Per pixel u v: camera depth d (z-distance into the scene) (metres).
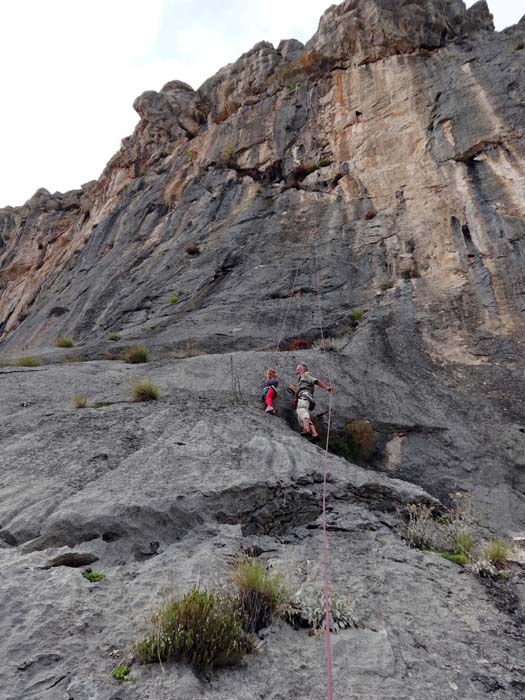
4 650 3.09
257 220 20.83
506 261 14.12
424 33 25.02
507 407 10.07
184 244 20.98
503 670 3.54
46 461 5.94
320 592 4.14
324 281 16.19
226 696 2.98
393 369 11.29
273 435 7.48
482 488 7.98
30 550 4.34
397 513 6.43
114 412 7.68
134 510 4.81
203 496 5.22
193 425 7.34
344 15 27.44
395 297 14.73
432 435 9.12
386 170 20.22
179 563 4.31
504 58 20.77
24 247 41.84
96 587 3.90
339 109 24.70
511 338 12.08
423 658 3.58
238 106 29.97
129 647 3.25
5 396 8.38
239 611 3.59
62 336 18.53
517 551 6.05
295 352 11.54
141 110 33.75
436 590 4.61
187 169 27.14
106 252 25.47
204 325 14.49
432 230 16.55
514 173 16.44
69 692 2.84
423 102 21.41
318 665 3.38
